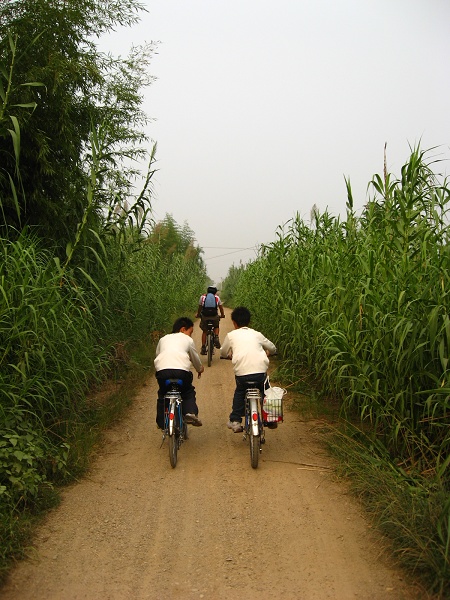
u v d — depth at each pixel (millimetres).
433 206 5434
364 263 5863
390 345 5195
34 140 7195
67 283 6742
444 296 4621
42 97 7484
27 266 5406
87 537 4117
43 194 7844
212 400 8695
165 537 4129
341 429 6297
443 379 4715
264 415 5754
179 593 3381
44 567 3676
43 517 4426
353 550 3848
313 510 4539
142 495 4926
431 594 3232
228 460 5855
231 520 4402
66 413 6086
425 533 3611
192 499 4832
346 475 5133
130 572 3627
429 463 4715
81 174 8312
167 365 5852
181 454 6074
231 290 35188
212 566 3699
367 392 5496
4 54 7074
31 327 5344
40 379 5391
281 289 10281
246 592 3375
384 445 5418
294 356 8969
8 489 4301
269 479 5266
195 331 18609
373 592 3322
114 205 8445
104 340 8547
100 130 7641
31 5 7348
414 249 5453
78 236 6828
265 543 4004
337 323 6449
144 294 11398
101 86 9195
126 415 7531
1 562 3590
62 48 7922
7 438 4746
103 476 5383
